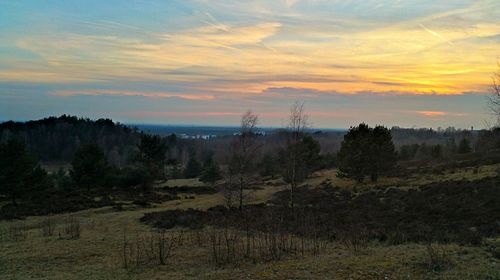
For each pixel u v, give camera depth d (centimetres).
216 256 1162
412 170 4466
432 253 1058
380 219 2127
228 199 3016
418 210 2288
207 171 4991
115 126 12512
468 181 2889
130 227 2084
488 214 1916
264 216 2302
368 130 4038
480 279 866
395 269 954
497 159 4062
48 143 9725
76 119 11931
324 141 9681
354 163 3919
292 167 2973
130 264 1143
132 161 6022
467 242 1275
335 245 1379
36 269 1101
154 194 4203
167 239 1603
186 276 983
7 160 3225
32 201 3397
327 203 3003
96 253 1313
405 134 13688
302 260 1108
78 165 4256
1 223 2369
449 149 6862
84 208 3081
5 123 10512
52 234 1784
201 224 2108
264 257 1180
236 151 3144
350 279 893
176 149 10462
